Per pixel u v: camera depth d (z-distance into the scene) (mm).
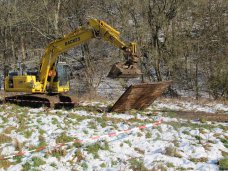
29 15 29672
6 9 32344
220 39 31141
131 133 10531
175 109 15953
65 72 16156
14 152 9219
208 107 16828
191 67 30734
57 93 16062
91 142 9695
